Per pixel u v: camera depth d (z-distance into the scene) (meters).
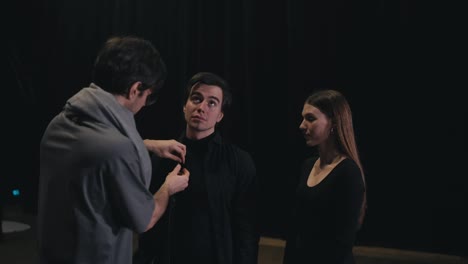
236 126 3.49
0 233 3.42
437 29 2.97
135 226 1.06
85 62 4.03
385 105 3.11
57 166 1.04
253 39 3.41
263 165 3.41
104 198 1.04
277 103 3.38
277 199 3.39
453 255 3.01
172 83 3.73
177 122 3.72
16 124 4.08
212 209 1.49
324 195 1.46
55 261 1.04
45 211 1.06
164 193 1.16
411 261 2.99
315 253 1.44
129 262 1.13
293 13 3.28
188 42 3.65
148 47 1.13
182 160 1.36
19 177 4.09
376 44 3.12
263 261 3.04
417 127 3.04
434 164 3.02
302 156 3.30
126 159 1.03
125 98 1.11
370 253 3.13
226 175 1.54
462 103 2.93
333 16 3.20
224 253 1.48
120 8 3.85
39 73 4.20
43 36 4.16
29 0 4.14
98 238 1.03
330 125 1.54
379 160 3.14
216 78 1.57
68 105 1.10
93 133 1.03
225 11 3.51
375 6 3.11
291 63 3.30
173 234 1.49
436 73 2.99
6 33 4.10
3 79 4.08
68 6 4.06
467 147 2.94
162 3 3.74
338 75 3.20
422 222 3.07
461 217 2.98
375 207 3.17
